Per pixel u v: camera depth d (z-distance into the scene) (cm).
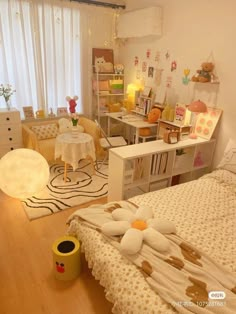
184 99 344
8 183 256
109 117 437
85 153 329
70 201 293
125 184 261
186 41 325
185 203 212
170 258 148
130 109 434
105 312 169
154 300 125
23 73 382
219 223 188
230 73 281
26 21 362
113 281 142
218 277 137
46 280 192
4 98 375
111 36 438
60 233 243
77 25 402
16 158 254
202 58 309
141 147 272
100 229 173
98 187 326
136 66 423
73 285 188
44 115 408
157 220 172
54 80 404
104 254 155
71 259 185
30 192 267
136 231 159
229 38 275
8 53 367
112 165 261
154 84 393
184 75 336
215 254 155
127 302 129
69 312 168
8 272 197
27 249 221
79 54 417
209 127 308
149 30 352
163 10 349
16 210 275
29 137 353
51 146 369
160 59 372
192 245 160
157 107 374
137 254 150
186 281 133
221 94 295
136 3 397
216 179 255
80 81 431
